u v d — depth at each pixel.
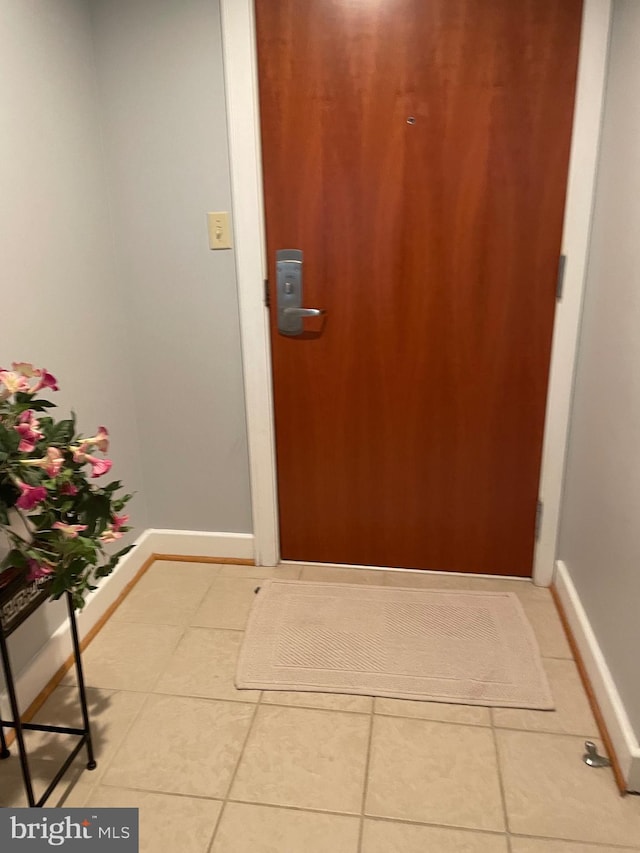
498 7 1.77
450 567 2.34
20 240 1.61
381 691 1.78
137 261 2.12
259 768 1.55
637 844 1.36
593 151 1.83
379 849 1.36
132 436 2.28
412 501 2.27
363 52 1.85
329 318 2.10
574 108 1.82
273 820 1.42
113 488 1.37
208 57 1.90
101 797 1.47
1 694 1.60
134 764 1.56
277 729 1.67
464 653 1.92
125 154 2.02
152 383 2.25
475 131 1.88
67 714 1.71
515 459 2.17
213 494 2.36
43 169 1.70
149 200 2.05
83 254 1.92
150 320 2.18
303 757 1.58
